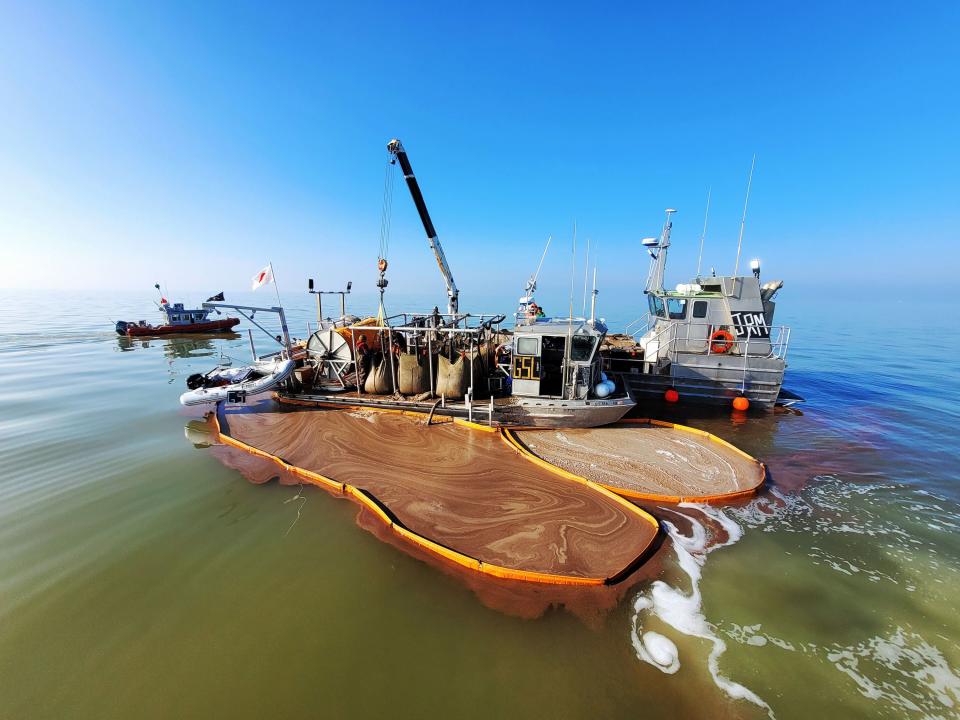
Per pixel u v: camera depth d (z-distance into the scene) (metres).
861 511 7.86
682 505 7.78
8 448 10.43
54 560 6.28
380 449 9.80
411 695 4.21
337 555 6.30
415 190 17.02
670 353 14.84
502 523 6.91
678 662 4.57
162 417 12.87
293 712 4.04
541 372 11.23
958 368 22.47
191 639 4.87
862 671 4.54
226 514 7.47
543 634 4.89
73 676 4.43
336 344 13.76
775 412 14.12
